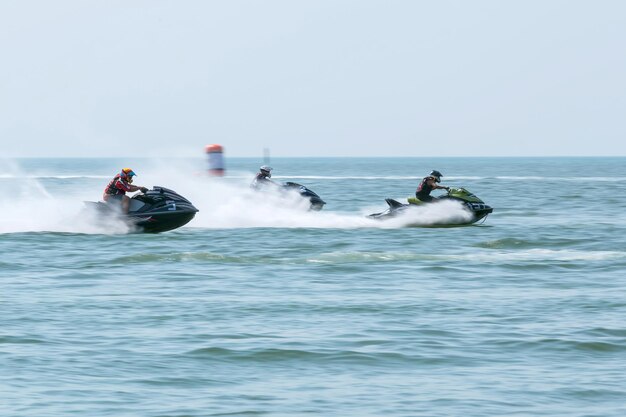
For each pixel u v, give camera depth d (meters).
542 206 131.25
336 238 82.31
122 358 39.22
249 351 40.38
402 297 52.88
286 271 62.62
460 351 40.66
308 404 33.53
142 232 84.75
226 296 53.34
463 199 92.06
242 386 35.59
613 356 39.94
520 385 35.75
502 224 98.31
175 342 41.97
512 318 47.06
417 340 42.47
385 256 69.12
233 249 74.94
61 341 42.09
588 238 83.12
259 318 47.16
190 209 83.75
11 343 41.66
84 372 37.09
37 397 33.84
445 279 59.34
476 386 35.66
